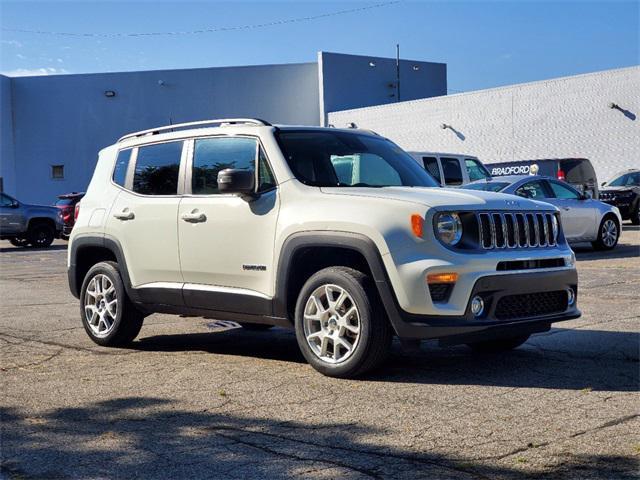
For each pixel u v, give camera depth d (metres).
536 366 6.14
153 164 7.19
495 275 5.58
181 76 43.62
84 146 43.72
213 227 6.47
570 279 6.11
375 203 5.67
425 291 5.40
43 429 4.65
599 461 3.97
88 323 7.48
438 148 37.03
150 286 6.96
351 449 4.19
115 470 3.93
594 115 31.17
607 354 6.57
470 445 4.23
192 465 3.98
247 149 6.49
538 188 15.93
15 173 44.09
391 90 45.16
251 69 43.84
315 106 44.09
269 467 3.93
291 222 5.94
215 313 6.56
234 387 5.59
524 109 33.47
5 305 10.48
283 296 6.01
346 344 5.69
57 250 24.59
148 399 5.30
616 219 17.08
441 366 6.18
